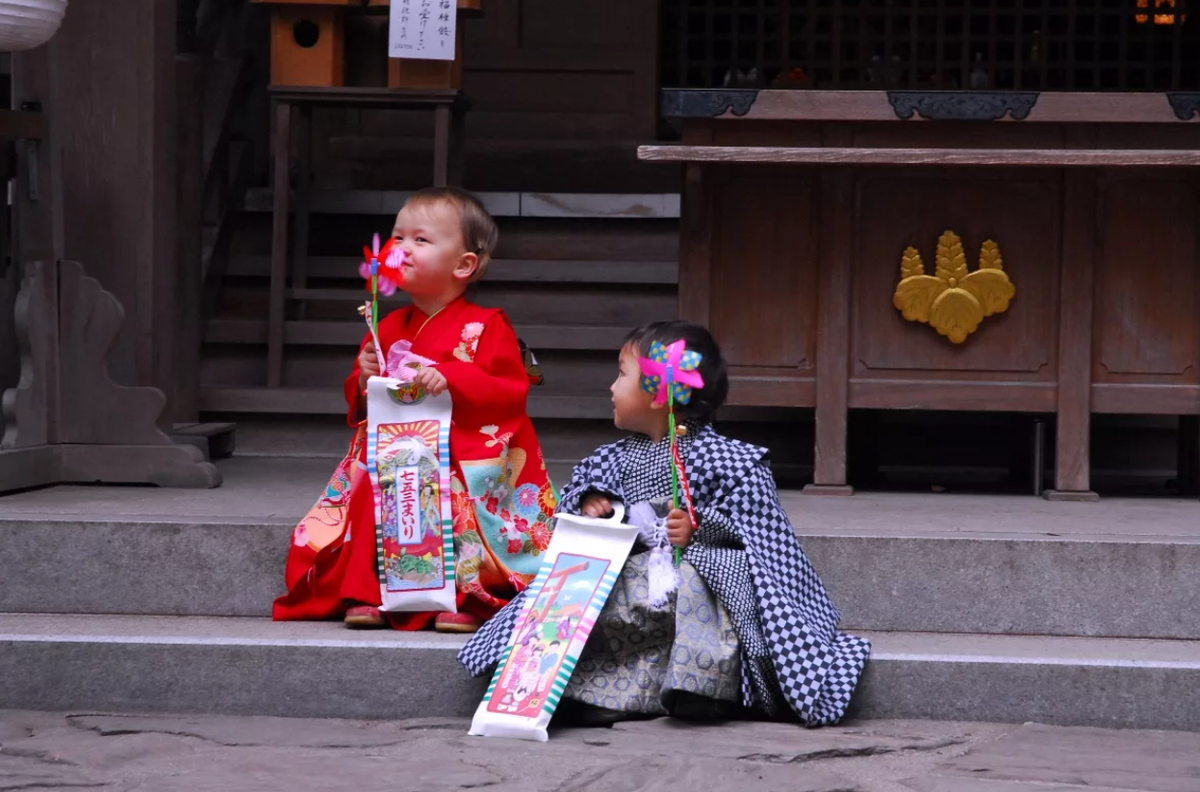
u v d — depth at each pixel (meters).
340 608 3.64
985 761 2.91
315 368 6.35
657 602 3.16
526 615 3.21
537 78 8.38
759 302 4.74
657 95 8.36
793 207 4.72
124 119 4.85
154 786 2.67
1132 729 3.24
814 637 3.20
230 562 3.73
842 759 2.94
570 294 6.66
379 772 2.77
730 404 4.76
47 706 3.36
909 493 4.84
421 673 3.31
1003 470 6.00
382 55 7.20
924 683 3.29
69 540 3.74
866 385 4.73
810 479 5.32
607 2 8.33
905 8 9.06
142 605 3.74
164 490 4.57
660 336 3.36
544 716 3.04
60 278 4.64
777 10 9.09
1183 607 3.60
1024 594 3.64
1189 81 8.95
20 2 4.11
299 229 6.52
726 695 3.14
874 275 4.71
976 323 4.66
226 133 6.79
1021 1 8.95
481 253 3.71
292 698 3.33
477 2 6.34
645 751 2.94
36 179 4.60
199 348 6.20
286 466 5.43
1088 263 4.63
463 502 3.52
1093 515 4.23
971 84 8.99
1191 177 4.63
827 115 4.55
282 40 6.34
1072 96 4.49
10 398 4.49
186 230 5.75
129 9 4.82
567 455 5.77
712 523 3.26
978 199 4.67
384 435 3.52
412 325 3.78
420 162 8.03
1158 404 4.67
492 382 3.55
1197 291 4.65
